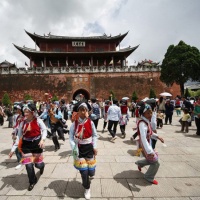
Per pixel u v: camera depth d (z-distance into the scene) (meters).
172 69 29.55
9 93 32.72
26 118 4.05
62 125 6.88
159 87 34.53
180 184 4.01
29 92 32.91
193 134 9.41
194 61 28.30
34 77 33.31
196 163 5.27
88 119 3.74
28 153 3.94
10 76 33.12
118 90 33.97
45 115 8.38
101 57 39.16
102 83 33.97
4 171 4.89
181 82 29.98
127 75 34.44
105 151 6.55
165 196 3.53
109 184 4.04
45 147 7.21
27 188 3.91
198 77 29.55
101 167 5.03
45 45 37.84
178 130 10.58
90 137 3.65
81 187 3.92
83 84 33.69
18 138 4.16
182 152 6.32
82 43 38.88
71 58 38.69
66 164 5.28
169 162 5.35
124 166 5.10
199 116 8.87
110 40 39.22
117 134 9.82
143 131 3.91
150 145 4.03
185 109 10.02
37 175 4.54
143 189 3.80
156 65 35.44
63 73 33.62
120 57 39.69
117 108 7.93
